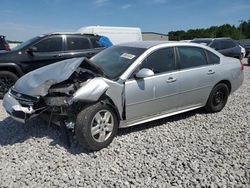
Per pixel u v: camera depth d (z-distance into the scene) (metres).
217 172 3.98
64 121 4.66
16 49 8.32
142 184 3.66
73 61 4.99
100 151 4.54
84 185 3.62
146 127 5.61
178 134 5.31
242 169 4.08
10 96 4.98
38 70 5.34
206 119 6.19
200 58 6.15
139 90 4.98
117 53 5.61
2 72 7.91
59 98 4.51
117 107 4.76
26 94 4.68
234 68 6.75
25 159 4.25
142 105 5.09
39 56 8.28
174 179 3.79
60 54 8.55
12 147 4.66
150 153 4.50
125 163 4.18
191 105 6.03
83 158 4.30
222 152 4.58
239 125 5.87
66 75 4.57
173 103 5.59
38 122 5.72
